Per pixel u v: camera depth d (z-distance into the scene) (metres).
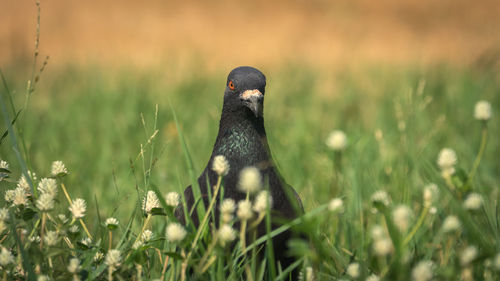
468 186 5.33
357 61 28.12
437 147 11.64
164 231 6.98
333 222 7.41
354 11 38.81
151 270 5.79
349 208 7.96
